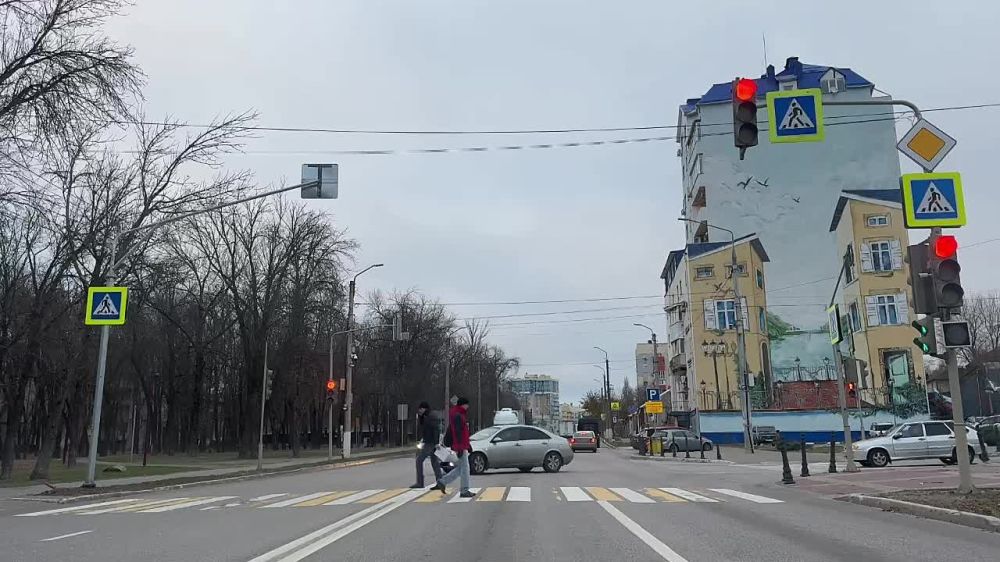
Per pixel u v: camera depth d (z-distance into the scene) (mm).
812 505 13883
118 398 54062
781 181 59844
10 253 27141
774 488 17750
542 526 10969
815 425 54500
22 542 10242
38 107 19438
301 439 76875
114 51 20734
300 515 12898
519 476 22641
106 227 25359
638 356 132750
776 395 56344
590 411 115188
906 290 54281
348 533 10414
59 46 20391
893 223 55719
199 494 19031
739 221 59781
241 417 54625
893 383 53500
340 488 19531
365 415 79312
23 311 26500
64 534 11062
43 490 20094
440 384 79062
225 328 49094
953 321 13758
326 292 48188
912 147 14164
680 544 9305
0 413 39094
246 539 10047
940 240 13609
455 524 11234
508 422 44125
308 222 47250
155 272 30484
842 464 27250
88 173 24578
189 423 55844
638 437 46406
